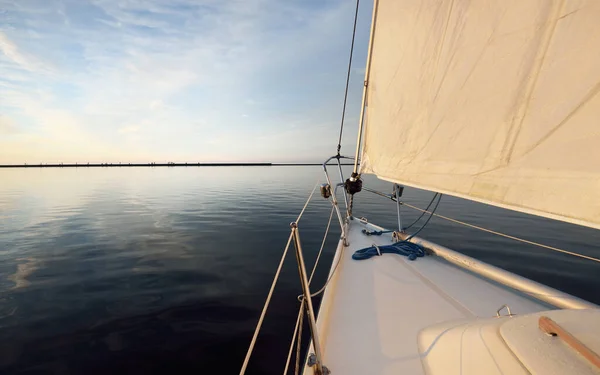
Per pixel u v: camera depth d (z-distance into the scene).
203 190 23.66
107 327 3.99
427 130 1.96
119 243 8.09
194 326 4.00
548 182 1.25
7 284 5.42
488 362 1.06
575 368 0.84
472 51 1.55
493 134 1.48
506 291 2.50
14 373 3.15
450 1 1.68
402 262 3.16
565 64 1.16
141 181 36.03
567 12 1.13
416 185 2.13
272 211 13.05
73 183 33.59
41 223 11.01
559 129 1.20
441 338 1.44
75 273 5.92
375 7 2.61
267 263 6.39
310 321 1.44
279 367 3.24
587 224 1.12
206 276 5.70
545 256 6.11
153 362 3.30
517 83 1.34
